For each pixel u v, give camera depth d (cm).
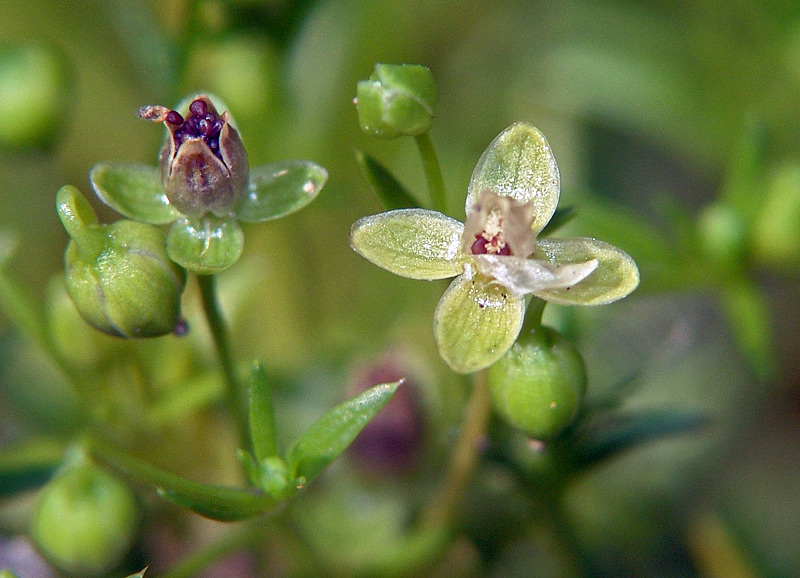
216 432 5
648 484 5
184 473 5
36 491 5
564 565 5
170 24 5
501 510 5
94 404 5
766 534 5
